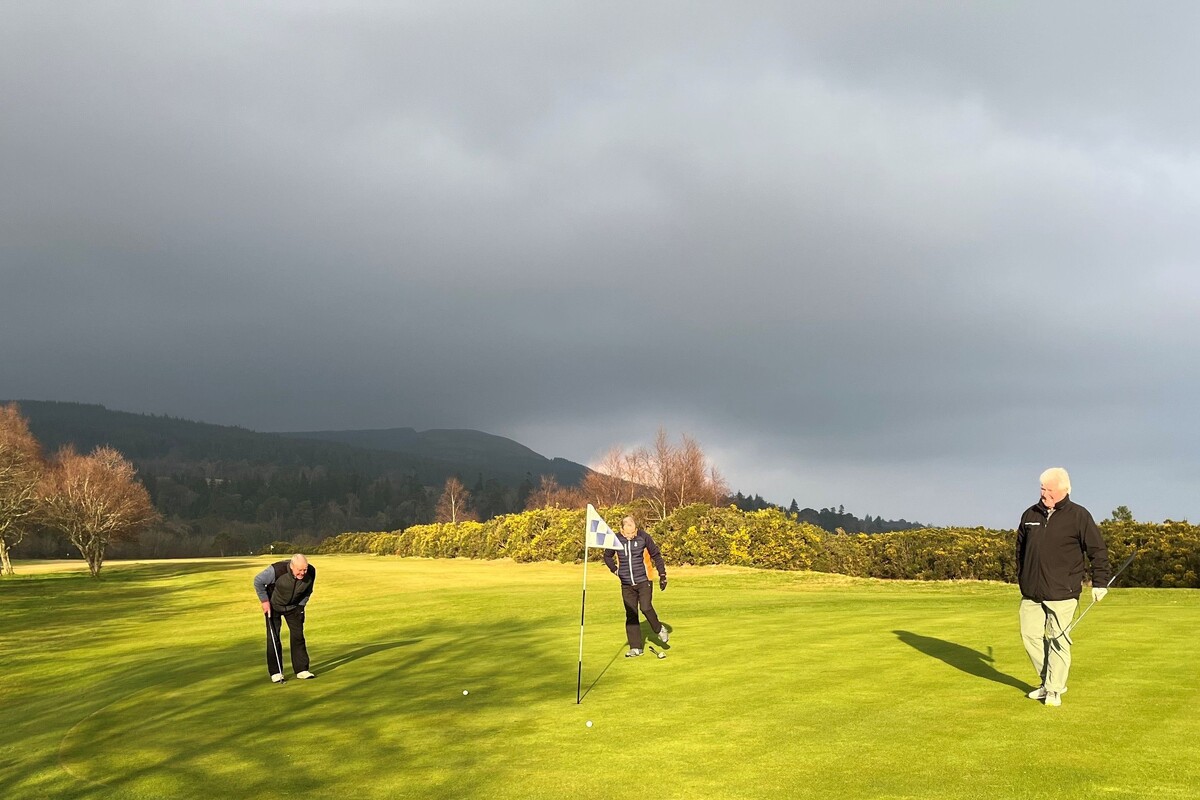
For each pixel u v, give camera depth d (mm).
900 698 8586
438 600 25109
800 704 8570
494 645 14180
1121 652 10406
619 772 6773
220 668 13734
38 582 47719
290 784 7066
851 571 30656
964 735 7137
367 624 20188
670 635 14156
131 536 60938
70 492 55062
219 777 7418
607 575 36438
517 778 6793
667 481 61094
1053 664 7941
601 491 67812
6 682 15742
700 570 32844
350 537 87312
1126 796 5594
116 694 12391
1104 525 23656
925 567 28094
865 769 6441
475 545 57031
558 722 8461
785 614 17219
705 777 6523
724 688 9570
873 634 13102
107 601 32969
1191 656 10039
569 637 14594
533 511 50969
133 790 7250
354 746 8070
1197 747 6516
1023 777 6043
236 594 33750
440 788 6691
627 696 9477
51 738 9812
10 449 56500
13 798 7410
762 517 34438
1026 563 8227
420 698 10078
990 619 14539
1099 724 7238
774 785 6242
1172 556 21344
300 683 11680
